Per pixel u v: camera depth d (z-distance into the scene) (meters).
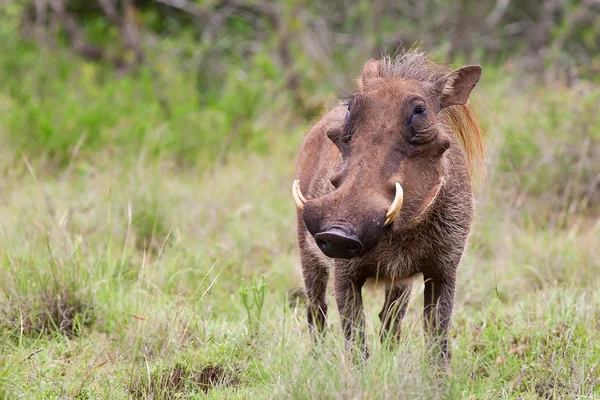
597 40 30.55
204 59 29.42
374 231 9.44
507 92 23.45
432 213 10.88
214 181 19.83
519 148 19.45
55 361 11.86
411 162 10.05
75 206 17.27
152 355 12.14
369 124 10.05
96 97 25.67
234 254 16.19
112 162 20.28
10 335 12.69
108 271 14.55
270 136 24.09
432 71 11.16
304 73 27.91
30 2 31.52
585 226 17.66
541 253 16.12
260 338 12.16
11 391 10.84
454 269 11.30
